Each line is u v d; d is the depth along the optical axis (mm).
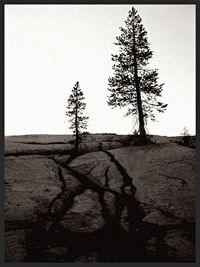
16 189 15281
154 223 12430
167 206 13469
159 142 25516
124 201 14414
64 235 11820
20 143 25109
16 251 10656
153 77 23422
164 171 16859
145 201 14117
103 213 13398
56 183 16375
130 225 12484
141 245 11188
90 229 12172
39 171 17875
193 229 11828
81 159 20516
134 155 20047
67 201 14578
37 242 11344
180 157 18703
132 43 24641
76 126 23891
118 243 11352
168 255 10508
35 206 13727
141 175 16781
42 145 24391
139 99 23453
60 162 20266
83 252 10828
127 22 24859
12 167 18266
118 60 24312
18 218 12742
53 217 13070
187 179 15602
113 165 18562
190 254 10461
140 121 23281
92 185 16469
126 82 23688
